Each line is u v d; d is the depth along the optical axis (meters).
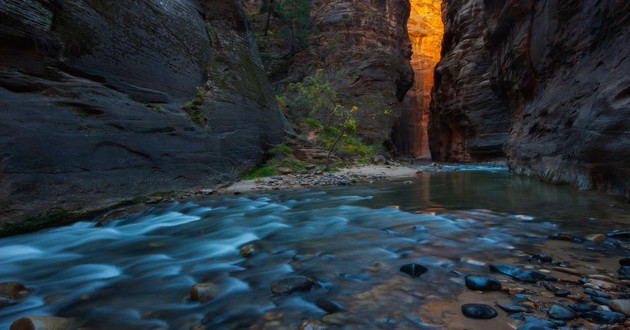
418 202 6.24
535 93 12.66
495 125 26.64
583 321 1.91
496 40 18.20
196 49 11.18
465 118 28.78
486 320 1.95
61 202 4.95
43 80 5.69
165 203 6.27
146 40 8.71
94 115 6.12
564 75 9.59
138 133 6.80
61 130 5.34
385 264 2.93
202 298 2.36
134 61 8.07
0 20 5.20
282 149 13.12
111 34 7.50
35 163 4.80
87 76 6.71
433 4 67.94
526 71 13.50
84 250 3.75
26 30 5.56
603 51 7.41
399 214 5.09
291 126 17.27
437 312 2.07
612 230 3.90
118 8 7.94
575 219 4.46
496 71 18.73
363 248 3.42
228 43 13.21
